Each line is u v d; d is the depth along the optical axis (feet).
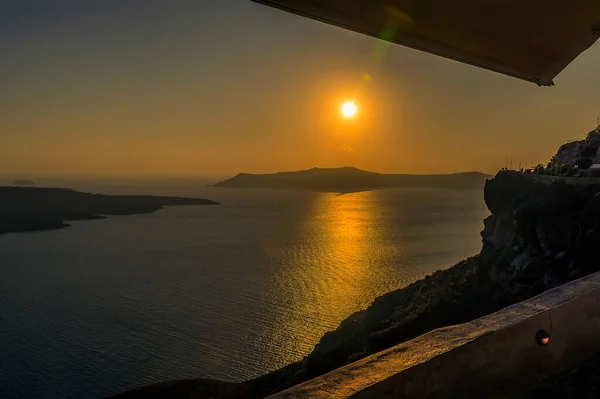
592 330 16.25
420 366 11.80
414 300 67.26
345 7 19.34
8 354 186.91
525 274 46.85
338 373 11.45
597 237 39.73
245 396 66.39
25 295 299.79
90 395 146.10
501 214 58.95
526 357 14.34
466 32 23.47
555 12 22.54
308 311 217.15
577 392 13.75
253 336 185.88
